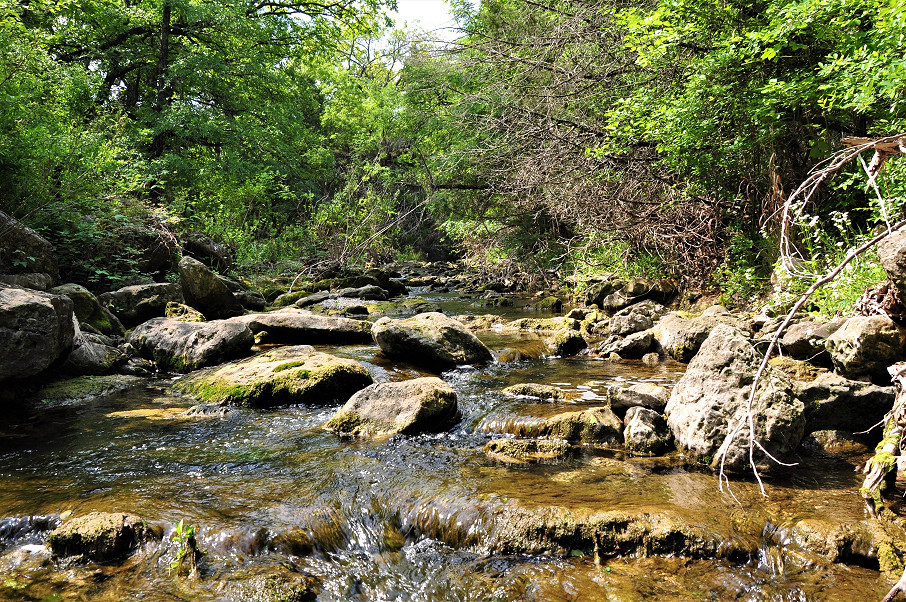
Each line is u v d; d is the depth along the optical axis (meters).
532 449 4.73
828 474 4.16
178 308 9.07
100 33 18.66
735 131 8.64
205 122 18.75
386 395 5.41
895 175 6.18
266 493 3.94
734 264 9.41
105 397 6.38
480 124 13.57
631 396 5.30
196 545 3.32
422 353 7.57
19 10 11.25
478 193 17.05
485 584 3.14
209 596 2.96
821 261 6.95
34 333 5.64
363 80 30.41
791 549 3.25
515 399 6.05
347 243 19.92
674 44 8.64
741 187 9.67
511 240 15.73
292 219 25.67
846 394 4.71
